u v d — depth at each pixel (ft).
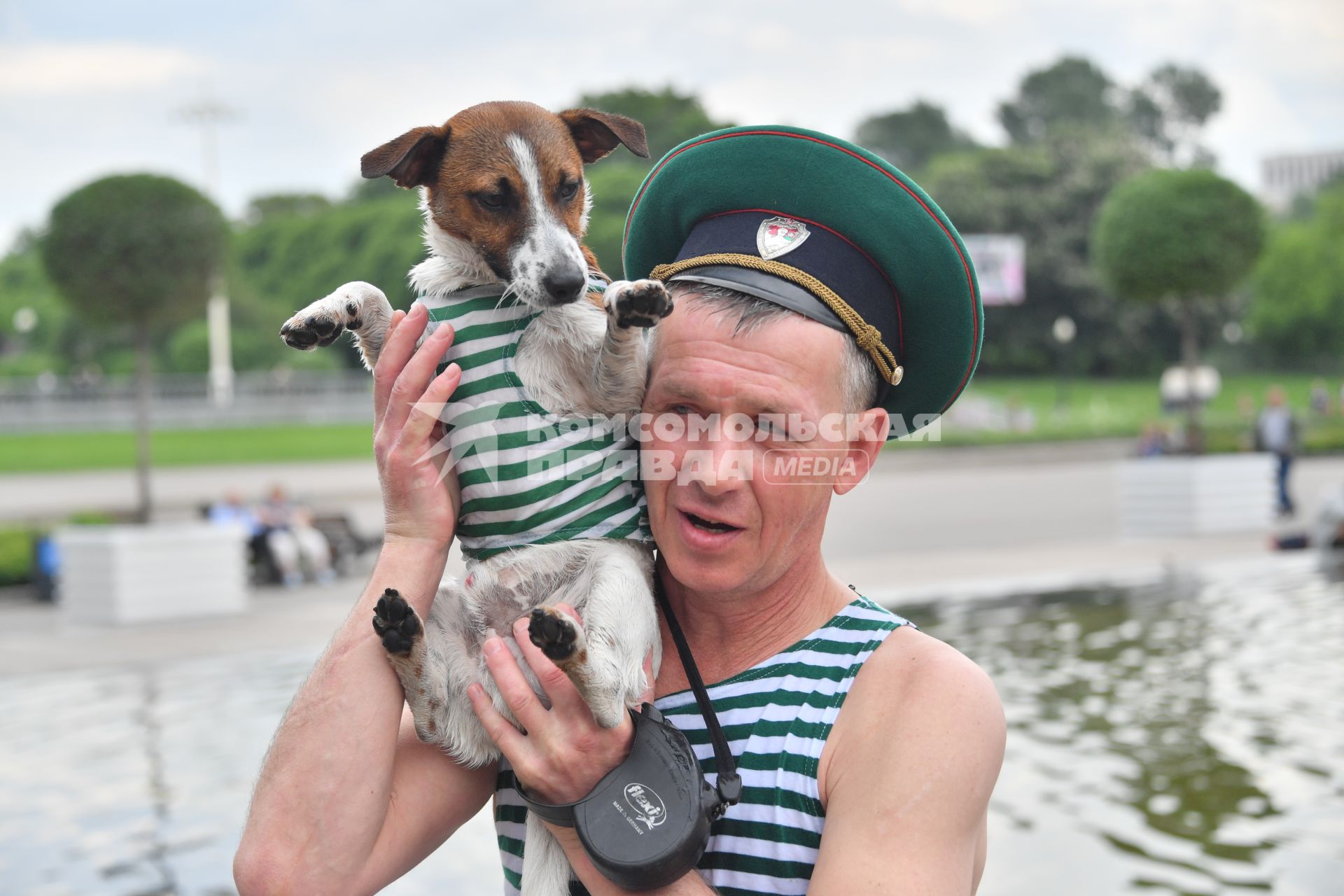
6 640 36.94
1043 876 16.05
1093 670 26.37
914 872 5.80
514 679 6.31
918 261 6.68
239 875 6.21
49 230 50.52
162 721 25.30
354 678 6.42
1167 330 196.95
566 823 6.31
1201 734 21.63
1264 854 16.53
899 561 45.42
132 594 39.37
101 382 190.70
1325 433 106.63
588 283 8.00
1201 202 58.54
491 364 7.20
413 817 6.67
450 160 8.58
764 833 6.27
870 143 272.51
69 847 18.31
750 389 6.28
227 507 53.72
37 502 87.15
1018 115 290.76
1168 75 305.94
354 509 77.41
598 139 9.48
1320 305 211.82
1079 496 74.49
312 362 200.85
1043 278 185.16
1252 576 38.50
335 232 202.80
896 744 6.05
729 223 6.82
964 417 143.33
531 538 7.18
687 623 7.00
